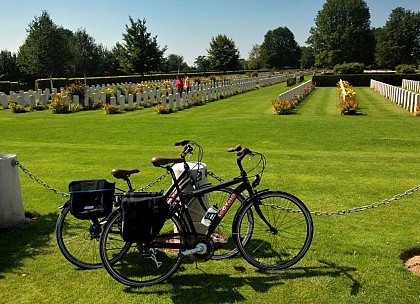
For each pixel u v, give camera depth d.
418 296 3.23
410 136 10.84
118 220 3.44
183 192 3.74
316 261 3.84
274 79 49.12
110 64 59.19
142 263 3.82
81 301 3.20
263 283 3.45
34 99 20.53
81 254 3.99
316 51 94.19
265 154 8.80
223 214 3.69
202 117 16.12
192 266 3.76
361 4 86.75
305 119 14.58
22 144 10.52
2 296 3.26
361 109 18.55
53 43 33.53
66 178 7.00
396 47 85.88
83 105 20.98
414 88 32.91
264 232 4.29
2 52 48.78
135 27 48.06
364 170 7.32
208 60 74.50
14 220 4.65
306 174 7.06
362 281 3.46
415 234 4.44
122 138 11.31
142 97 23.25
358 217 4.96
